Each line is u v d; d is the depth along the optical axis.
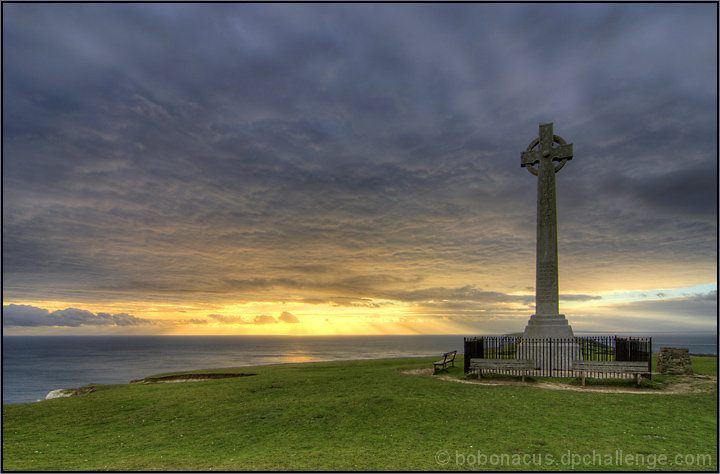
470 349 23.31
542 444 11.08
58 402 18.30
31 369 133.00
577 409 14.41
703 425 12.50
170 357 186.75
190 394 19.08
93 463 10.45
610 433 11.88
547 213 26.78
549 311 25.73
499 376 21.25
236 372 30.22
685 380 19.72
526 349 24.81
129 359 176.25
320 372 26.78
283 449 11.25
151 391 20.69
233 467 9.89
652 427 12.36
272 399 17.28
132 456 11.02
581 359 23.97
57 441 12.55
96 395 20.09
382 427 12.93
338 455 10.61
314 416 14.27
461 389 18.22
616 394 16.70
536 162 27.80
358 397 16.56
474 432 12.23
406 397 16.47
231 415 14.96
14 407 17.28
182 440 12.41
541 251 26.59
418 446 11.17
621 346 22.81
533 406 14.92
